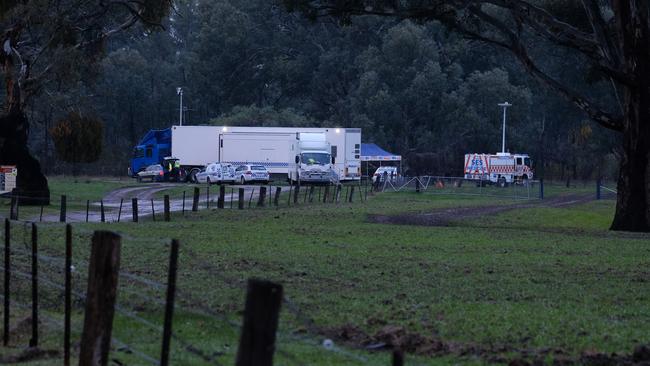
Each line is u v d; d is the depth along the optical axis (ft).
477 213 518.78
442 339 143.13
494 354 132.77
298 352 131.64
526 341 143.23
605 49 414.41
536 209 560.20
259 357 73.82
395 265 240.53
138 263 227.40
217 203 547.49
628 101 419.74
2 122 540.93
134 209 407.44
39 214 470.39
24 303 172.24
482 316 163.02
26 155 549.13
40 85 563.48
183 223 388.78
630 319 164.25
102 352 107.86
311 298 181.37
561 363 126.82
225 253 262.47
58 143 645.51
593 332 149.79
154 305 170.50
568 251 295.07
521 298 186.29
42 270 209.67
